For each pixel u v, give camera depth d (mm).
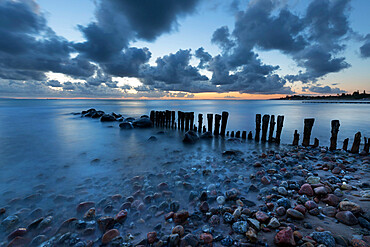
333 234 2475
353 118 23719
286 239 2295
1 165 6363
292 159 6648
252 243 2436
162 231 2842
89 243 2631
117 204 3729
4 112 31953
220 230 2771
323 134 13352
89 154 7770
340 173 5109
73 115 26375
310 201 3309
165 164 6312
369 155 7059
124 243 2576
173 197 3932
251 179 4840
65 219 3287
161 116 16000
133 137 11617
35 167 6195
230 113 33500
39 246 2594
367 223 2613
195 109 47219
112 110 40781
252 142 10125
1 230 3006
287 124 18656
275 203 3406
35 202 3906
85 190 4430
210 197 3781
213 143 9906
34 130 14109
